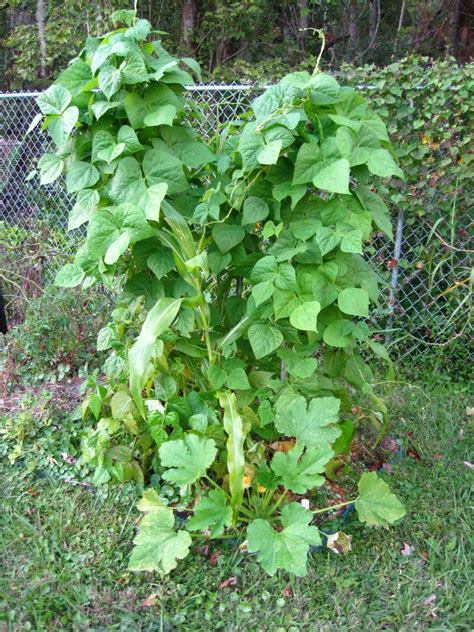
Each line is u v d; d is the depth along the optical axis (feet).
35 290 14.79
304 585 7.32
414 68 12.46
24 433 9.70
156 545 7.01
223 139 8.80
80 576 7.39
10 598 7.00
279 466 7.41
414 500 8.92
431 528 8.33
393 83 12.59
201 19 30.94
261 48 32.91
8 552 7.76
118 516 8.38
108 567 7.55
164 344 8.18
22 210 18.01
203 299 7.59
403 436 10.75
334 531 8.11
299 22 33.35
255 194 7.69
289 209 7.68
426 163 12.96
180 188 7.55
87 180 7.63
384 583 7.43
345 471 8.91
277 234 7.18
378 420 9.48
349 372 8.38
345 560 7.73
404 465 9.79
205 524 6.97
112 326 9.12
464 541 8.18
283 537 6.73
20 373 11.66
